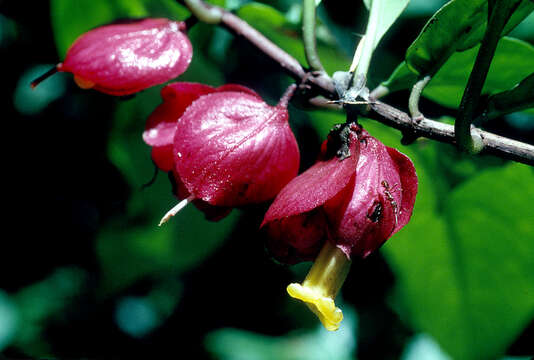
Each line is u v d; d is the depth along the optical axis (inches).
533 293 11.4
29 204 18.2
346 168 7.6
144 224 13.5
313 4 8.5
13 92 16.4
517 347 12.1
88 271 19.2
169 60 8.8
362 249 7.8
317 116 11.5
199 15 9.0
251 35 9.0
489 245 11.4
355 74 8.1
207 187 8.1
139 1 11.8
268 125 8.2
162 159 9.0
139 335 19.1
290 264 8.3
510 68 9.2
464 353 11.7
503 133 12.1
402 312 12.0
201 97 8.3
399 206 7.8
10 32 15.4
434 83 9.5
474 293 11.6
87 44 8.7
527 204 10.9
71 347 19.3
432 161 11.2
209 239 13.3
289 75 8.8
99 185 17.3
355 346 13.3
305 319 16.6
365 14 12.4
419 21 12.1
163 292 18.8
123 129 13.0
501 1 7.4
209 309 17.4
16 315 19.3
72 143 17.1
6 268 19.1
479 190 11.1
